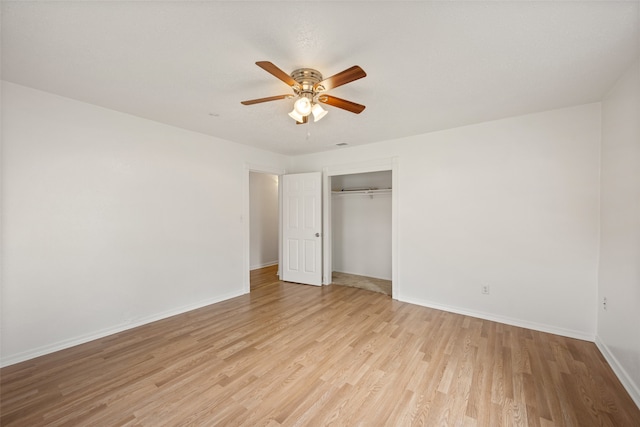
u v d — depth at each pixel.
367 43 1.68
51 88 2.32
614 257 2.24
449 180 3.41
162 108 2.75
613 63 1.91
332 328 2.93
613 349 2.21
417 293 3.69
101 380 2.03
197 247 3.58
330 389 1.93
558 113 2.77
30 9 1.38
